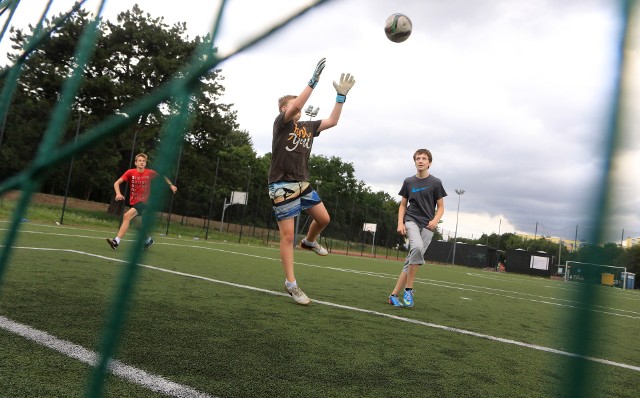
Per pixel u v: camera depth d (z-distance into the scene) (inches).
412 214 177.2
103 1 46.1
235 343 90.1
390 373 80.9
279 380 71.1
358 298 183.2
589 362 14.7
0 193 40.4
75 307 105.5
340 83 153.5
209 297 141.5
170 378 67.1
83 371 65.6
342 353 91.2
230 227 1018.7
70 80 42.2
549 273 1138.0
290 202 145.5
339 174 2635.3
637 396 81.5
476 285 359.6
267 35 28.1
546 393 77.3
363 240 1096.8
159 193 26.0
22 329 83.8
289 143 145.9
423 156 178.4
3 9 98.9
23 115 759.1
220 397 61.9
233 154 1855.3
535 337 132.9
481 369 90.0
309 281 233.0
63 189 1255.5
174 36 1041.5
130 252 25.5
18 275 142.0
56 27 70.1
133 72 978.7
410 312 159.0
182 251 333.1
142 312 110.0
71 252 221.8
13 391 57.2
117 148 904.3
